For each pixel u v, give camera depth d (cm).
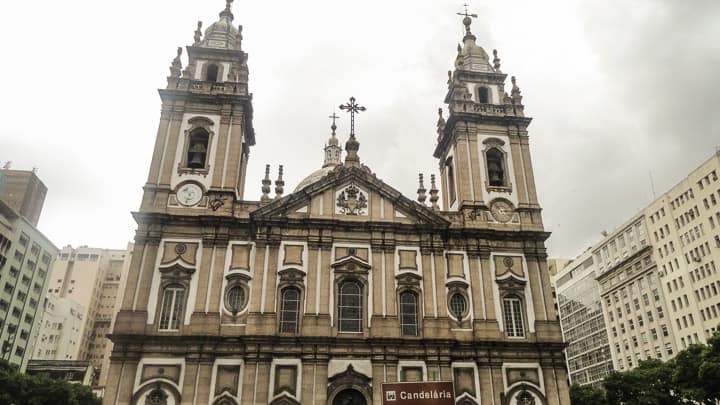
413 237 3559
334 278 3362
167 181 3556
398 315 3328
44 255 8388
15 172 9138
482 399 3159
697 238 7394
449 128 4209
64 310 10831
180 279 3259
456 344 3269
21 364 7781
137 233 3347
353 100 4184
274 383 3036
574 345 10512
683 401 4600
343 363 3131
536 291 3512
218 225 3412
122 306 3139
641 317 8438
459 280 3462
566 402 3228
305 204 3581
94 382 9544
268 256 3369
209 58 4097
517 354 3303
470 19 4819
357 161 3903
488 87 4312
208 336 3075
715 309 7006
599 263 9706
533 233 3656
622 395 4675
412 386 2548
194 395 2967
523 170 3947
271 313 3200
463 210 3731
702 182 7331
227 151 3706
